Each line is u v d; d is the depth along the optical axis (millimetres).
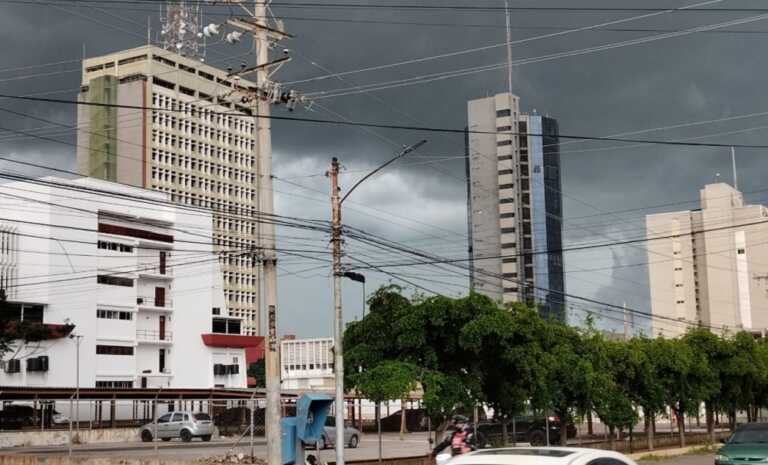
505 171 102500
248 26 24250
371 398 23938
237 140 159500
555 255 101125
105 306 74812
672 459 32531
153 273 79562
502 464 7316
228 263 167875
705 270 104188
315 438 22234
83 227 73312
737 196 102875
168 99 143500
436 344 25297
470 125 107500
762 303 101062
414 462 25625
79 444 49812
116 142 137125
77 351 67562
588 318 31875
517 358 25375
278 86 24281
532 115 105625
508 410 27031
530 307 27078
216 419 60875
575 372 27969
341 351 22906
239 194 158625
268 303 23375
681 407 37812
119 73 143125
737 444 21047
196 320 83500
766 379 44438
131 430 55156
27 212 70812
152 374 78375
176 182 144375
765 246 100438
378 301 25672
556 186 103688
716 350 41062
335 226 23750
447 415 25234
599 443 34812
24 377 66250
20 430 52750
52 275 70812
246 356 90688
